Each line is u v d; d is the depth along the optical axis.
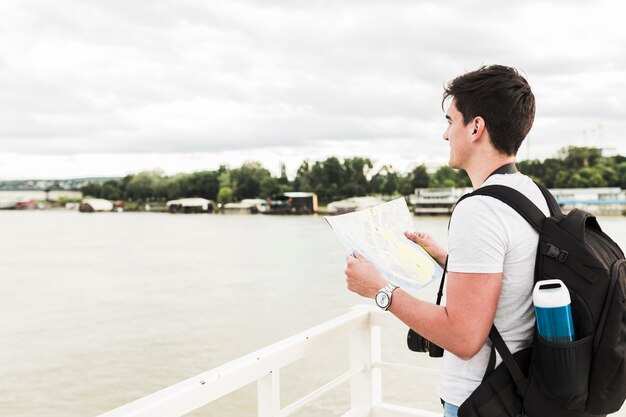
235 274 50.81
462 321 1.37
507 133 1.48
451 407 1.52
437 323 1.41
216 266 56.84
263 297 38.94
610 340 1.27
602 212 55.41
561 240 1.34
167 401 1.45
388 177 145.38
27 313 35.47
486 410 1.42
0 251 75.44
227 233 104.12
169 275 51.09
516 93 1.47
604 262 1.31
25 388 20.42
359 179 158.50
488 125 1.49
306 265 56.41
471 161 1.56
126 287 44.88
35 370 22.66
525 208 1.40
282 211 165.00
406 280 1.65
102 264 60.00
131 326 30.64
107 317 33.41
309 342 2.07
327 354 20.41
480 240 1.38
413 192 121.81
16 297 41.22
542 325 1.30
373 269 1.59
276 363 1.89
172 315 33.47
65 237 100.62
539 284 1.32
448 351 1.49
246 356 1.83
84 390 20.08
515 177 1.49
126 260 63.50
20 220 164.50
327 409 14.99
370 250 1.71
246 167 186.00
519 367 1.40
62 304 38.28
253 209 177.25
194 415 14.74
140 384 20.62
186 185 198.12
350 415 2.55
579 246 1.31
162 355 24.48
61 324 31.83
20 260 65.19
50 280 49.56
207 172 197.25
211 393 1.60
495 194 1.42
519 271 1.39
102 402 18.92
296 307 35.12
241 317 32.38
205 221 145.25
